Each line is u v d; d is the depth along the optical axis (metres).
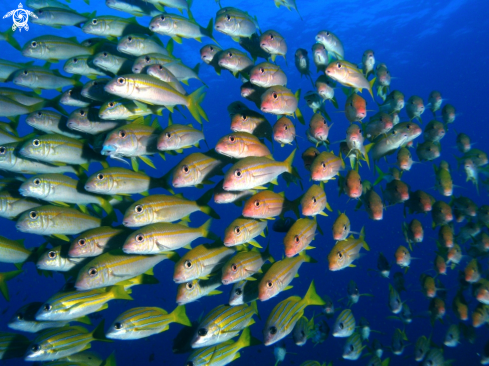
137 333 1.16
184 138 1.28
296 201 1.22
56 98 1.57
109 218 1.33
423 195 1.64
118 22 1.53
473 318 1.65
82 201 1.32
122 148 1.26
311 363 1.43
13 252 1.30
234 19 1.42
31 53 1.50
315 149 1.43
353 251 1.28
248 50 1.52
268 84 1.30
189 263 1.14
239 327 1.20
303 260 1.21
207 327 1.14
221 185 1.23
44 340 1.17
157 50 1.49
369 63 1.70
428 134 1.83
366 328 1.85
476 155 1.88
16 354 1.23
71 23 1.63
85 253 1.16
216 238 1.25
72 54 1.54
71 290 1.17
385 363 1.65
